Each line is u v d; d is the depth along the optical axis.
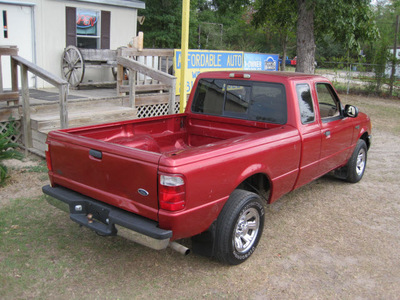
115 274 3.58
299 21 10.91
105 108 8.06
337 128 5.20
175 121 5.13
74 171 3.62
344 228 4.76
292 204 5.46
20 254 3.81
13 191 5.35
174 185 2.96
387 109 15.08
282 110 4.43
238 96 4.77
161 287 3.42
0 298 3.17
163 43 24.22
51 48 10.42
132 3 11.81
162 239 3.02
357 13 10.83
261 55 13.01
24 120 6.73
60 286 3.36
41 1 9.98
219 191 3.37
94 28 11.27
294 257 4.03
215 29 30.14
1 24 9.48
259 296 3.37
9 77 9.88
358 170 6.43
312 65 11.12
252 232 3.91
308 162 4.67
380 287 3.57
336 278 3.69
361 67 19.47
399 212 5.32
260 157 3.78
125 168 3.18
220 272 3.69
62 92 6.10
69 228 4.40
